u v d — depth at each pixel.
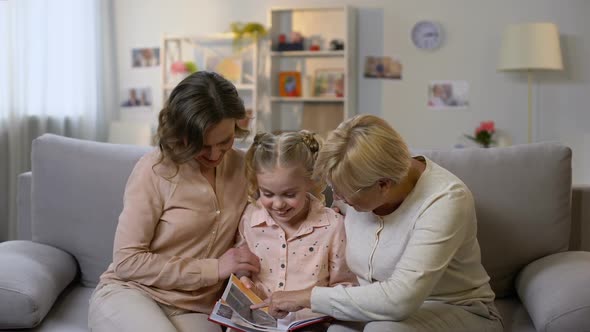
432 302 1.65
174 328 1.64
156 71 5.05
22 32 4.06
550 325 1.61
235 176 1.95
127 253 1.76
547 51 4.25
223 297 1.66
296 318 1.72
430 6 4.73
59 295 2.08
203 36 4.81
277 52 4.78
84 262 2.14
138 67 5.08
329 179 1.48
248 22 4.94
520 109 4.68
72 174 2.15
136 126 4.53
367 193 1.47
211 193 1.86
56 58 4.39
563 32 4.58
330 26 4.84
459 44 4.71
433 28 4.72
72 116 4.55
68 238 2.14
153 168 1.83
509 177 2.00
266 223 1.87
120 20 5.09
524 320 1.84
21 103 4.09
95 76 4.77
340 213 1.94
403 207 1.58
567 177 2.01
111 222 2.11
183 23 5.02
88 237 2.12
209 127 1.70
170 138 1.74
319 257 1.83
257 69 4.88
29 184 2.30
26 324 1.77
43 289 1.84
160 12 5.04
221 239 1.90
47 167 2.18
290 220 1.87
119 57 5.11
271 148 1.72
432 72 4.77
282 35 4.85
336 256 1.83
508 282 2.02
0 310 1.75
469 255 1.64
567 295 1.63
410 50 4.78
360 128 1.45
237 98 1.77
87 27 4.61
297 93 4.85
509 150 2.06
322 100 4.83
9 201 3.99
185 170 1.85
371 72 4.84
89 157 2.16
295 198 1.75
